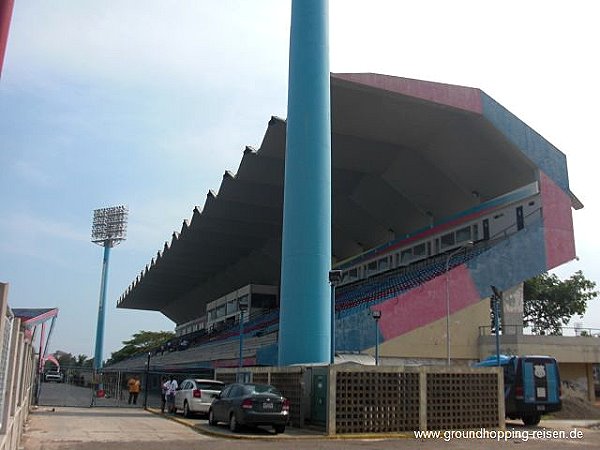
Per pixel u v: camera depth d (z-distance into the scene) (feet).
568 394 106.32
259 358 120.47
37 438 57.98
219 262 239.30
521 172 138.10
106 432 65.36
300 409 70.79
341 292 181.16
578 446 57.21
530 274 126.52
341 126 134.21
